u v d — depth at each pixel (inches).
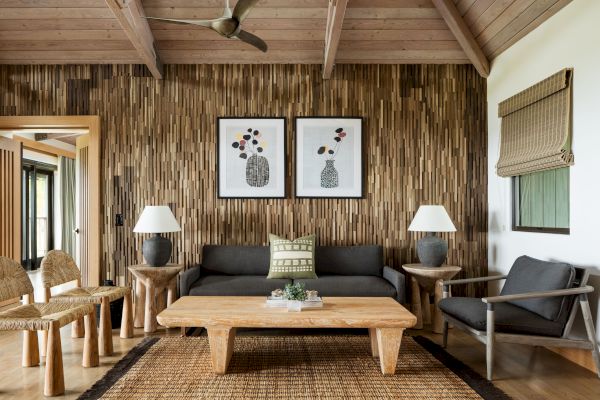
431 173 191.6
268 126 190.7
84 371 122.2
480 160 192.2
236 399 103.0
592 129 127.2
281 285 160.1
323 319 115.0
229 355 125.1
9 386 111.9
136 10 161.2
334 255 180.9
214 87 190.7
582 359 129.5
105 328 135.8
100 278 187.8
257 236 190.1
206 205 189.9
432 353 137.3
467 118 192.2
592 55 127.0
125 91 190.1
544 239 150.7
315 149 191.2
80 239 239.0
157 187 189.6
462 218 191.3
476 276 191.0
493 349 116.3
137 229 168.1
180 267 170.2
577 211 133.8
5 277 122.9
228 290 158.4
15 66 189.6
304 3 168.2
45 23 173.3
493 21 163.6
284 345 144.8
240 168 190.5
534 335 119.4
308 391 107.8
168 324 115.3
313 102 191.5
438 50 187.8
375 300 136.9
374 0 167.3
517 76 166.2
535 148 151.9
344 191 190.9
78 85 189.6
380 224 191.2
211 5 168.1
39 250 362.9
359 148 191.3
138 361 129.0
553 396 106.4
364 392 107.3
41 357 135.0
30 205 342.6
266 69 191.5
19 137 296.2
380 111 191.9
